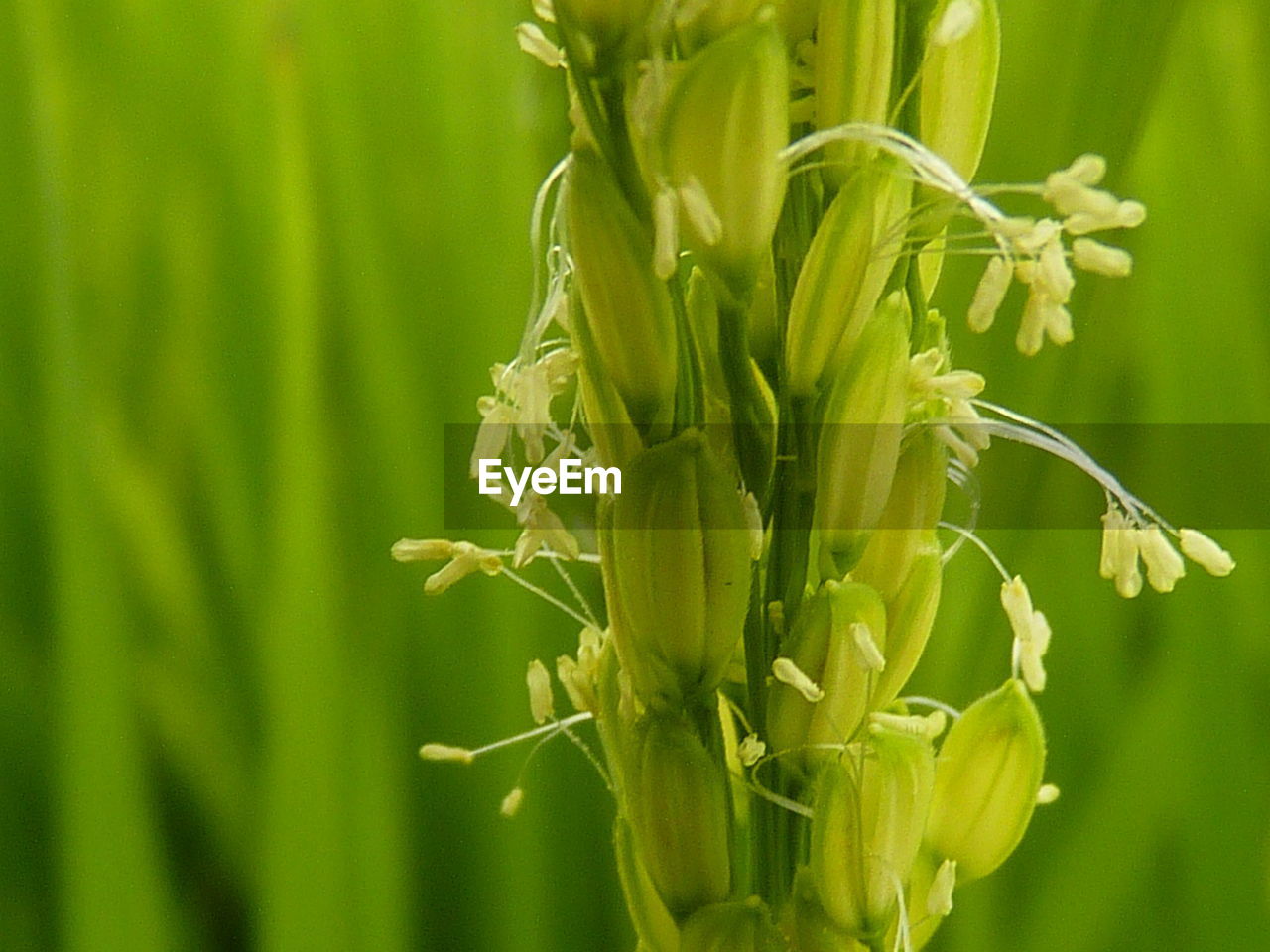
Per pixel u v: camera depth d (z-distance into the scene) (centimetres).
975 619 13
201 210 18
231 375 17
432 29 17
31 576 16
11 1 15
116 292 18
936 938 13
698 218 7
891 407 7
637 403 7
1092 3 11
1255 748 14
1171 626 15
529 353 8
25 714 15
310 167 15
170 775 15
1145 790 14
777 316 8
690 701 7
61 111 18
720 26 7
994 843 8
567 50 7
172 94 18
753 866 8
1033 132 12
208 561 16
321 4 16
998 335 13
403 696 14
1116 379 16
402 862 14
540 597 15
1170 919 14
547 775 14
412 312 16
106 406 16
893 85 8
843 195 7
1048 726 15
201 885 15
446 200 16
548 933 14
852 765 7
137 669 15
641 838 7
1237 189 16
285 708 12
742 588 7
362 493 15
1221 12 17
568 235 7
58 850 13
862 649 7
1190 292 16
